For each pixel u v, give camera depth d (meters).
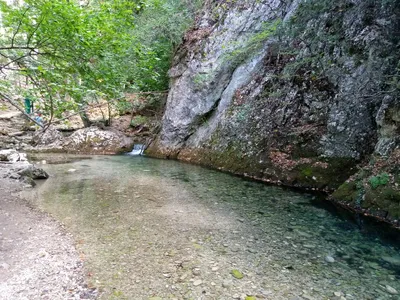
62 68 5.58
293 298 3.32
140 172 10.54
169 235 5.00
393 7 7.77
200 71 13.84
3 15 4.98
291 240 4.93
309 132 9.20
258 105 11.19
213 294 3.35
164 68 16.55
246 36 12.30
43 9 4.54
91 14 5.57
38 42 5.07
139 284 3.51
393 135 6.86
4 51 5.66
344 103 8.63
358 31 8.64
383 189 6.25
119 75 7.07
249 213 6.26
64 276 3.60
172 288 3.44
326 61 9.33
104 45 5.62
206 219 5.84
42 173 9.20
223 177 9.84
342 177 7.98
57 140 16.34
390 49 7.62
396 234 5.24
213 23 14.48
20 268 3.68
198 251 4.43
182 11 15.23
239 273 3.83
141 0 10.35
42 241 4.55
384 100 7.25
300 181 8.60
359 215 6.21
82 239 4.73
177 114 14.52
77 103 5.92
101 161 12.90
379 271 3.97
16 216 5.60
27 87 6.04
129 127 18.28
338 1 8.78
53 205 6.50
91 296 3.24
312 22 9.21
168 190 8.05
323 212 6.38
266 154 9.98
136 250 4.40
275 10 11.48
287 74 10.03
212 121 13.27
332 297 3.36
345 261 4.24
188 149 13.83
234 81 12.83
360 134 8.12
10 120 18.25
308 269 3.99
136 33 13.88
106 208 6.37
